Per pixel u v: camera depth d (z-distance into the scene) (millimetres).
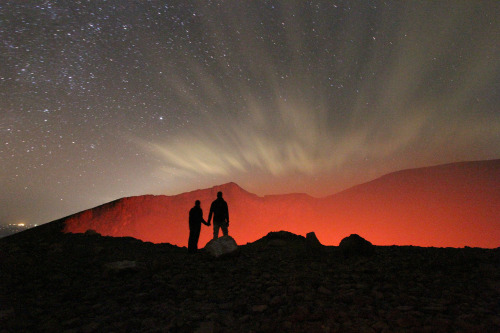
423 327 2725
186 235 55062
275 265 5859
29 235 8336
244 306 3619
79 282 4586
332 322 3016
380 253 6648
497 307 3209
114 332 2955
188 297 4070
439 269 5008
